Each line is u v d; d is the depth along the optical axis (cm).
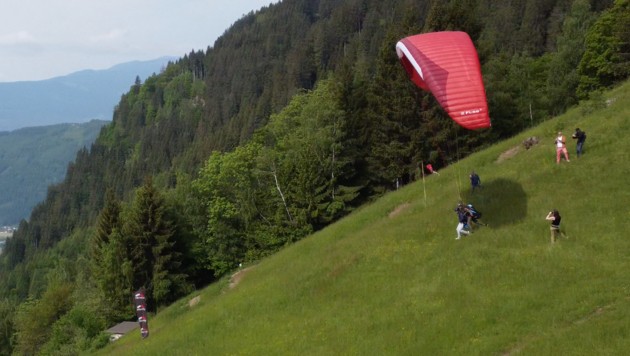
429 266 2550
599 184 2688
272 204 6041
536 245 2383
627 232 2267
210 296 3978
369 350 2034
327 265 3025
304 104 6606
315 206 5441
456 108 2377
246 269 4219
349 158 5609
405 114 5112
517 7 14138
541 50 12088
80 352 4866
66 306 7225
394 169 5322
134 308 5806
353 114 5762
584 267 2108
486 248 2489
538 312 1903
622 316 1694
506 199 2892
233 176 6319
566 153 2995
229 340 2588
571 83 6525
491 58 5419
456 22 5181
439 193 3416
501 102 5069
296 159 5806
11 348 9644
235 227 6309
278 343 2358
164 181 18162
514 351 1728
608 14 5781
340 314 2430
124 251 5881
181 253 5950
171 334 3094
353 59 16775
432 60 2480
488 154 3703
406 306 2278
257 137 6962
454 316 2062
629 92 3572
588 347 1591
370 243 3048
